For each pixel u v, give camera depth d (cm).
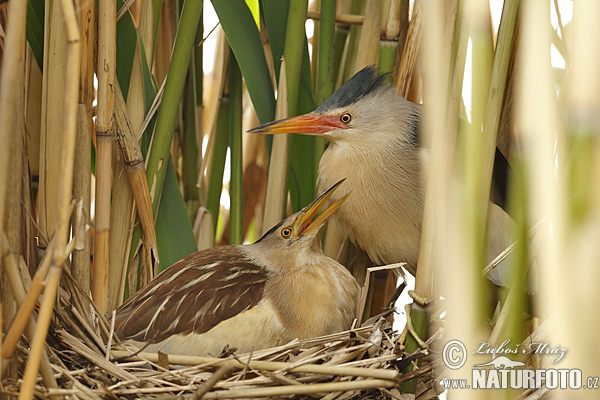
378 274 434
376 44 413
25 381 207
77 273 328
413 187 395
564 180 157
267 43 444
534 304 338
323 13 401
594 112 131
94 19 328
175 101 358
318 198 396
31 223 311
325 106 404
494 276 372
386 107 404
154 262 383
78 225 244
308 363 313
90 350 311
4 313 250
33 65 349
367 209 405
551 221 144
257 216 591
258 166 598
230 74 417
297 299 378
